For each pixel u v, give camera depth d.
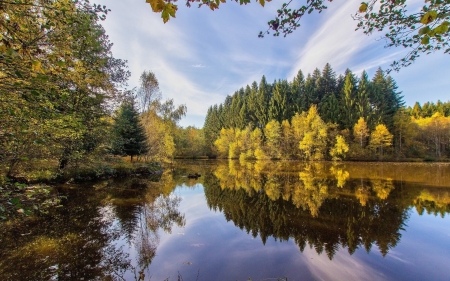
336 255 5.09
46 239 5.46
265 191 12.19
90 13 3.74
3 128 2.94
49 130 4.09
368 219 7.41
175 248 5.45
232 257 4.99
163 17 1.56
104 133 10.74
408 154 36.12
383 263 4.75
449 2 2.10
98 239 5.66
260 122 49.09
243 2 1.96
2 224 5.99
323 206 8.95
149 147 22.45
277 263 4.74
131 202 9.31
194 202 10.05
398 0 2.52
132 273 4.31
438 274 4.34
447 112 47.94
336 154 35.03
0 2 2.03
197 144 52.34
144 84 25.05
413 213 7.92
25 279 3.95
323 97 44.31
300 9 2.66
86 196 9.70
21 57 2.22
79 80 5.64
